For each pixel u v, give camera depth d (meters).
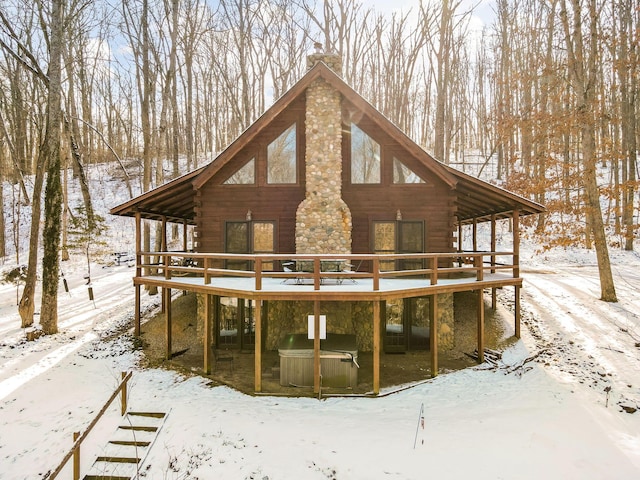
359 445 7.66
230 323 13.75
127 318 15.77
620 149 24.77
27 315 14.78
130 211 14.13
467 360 12.21
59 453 7.97
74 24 20.34
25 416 9.27
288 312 13.36
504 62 33.22
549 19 25.34
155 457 7.57
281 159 14.03
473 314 14.91
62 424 8.88
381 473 6.88
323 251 12.91
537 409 8.88
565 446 7.50
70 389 10.45
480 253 12.16
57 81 14.47
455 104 37.16
